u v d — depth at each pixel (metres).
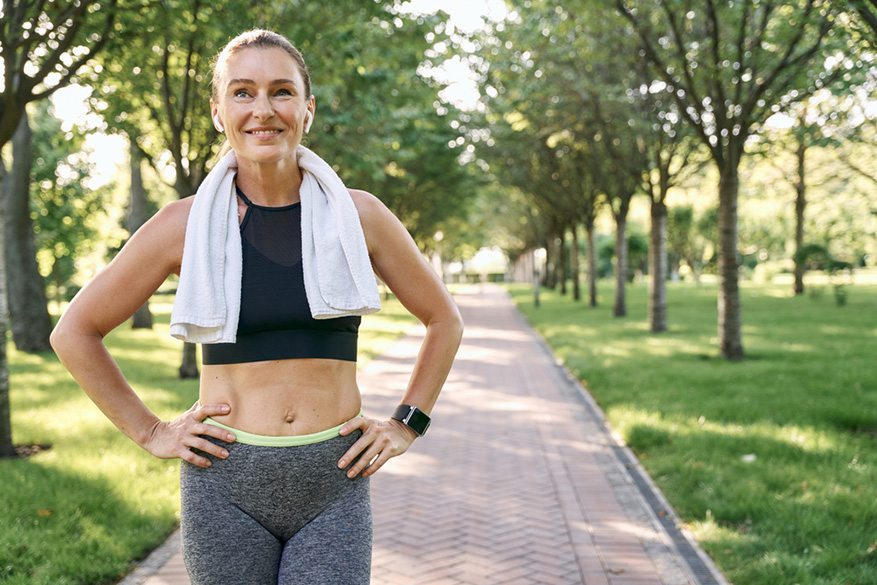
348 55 9.45
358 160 13.84
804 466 5.83
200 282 1.62
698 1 11.50
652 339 16.36
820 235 33.84
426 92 14.37
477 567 4.21
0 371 6.55
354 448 1.71
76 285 35.28
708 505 5.01
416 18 10.05
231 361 1.67
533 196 37.09
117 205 31.47
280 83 1.67
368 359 14.27
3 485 5.23
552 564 4.25
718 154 12.32
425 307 1.90
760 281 55.81
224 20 8.25
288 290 1.66
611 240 65.31
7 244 16.28
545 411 9.08
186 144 11.30
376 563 4.28
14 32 5.97
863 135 15.88
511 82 16.12
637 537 4.66
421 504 5.39
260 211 1.70
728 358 12.48
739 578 3.90
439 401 9.84
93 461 6.07
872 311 21.91
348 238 1.70
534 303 33.03
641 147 18.91
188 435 1.65
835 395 8.76
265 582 1.66
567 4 11.92
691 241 57.53
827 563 3.94
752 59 11.20
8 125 6.23
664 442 6.96
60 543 4.18
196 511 1.65
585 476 6.12
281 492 1.65
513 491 5.71
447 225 46.53
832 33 9.54
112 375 1.70
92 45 7.41
